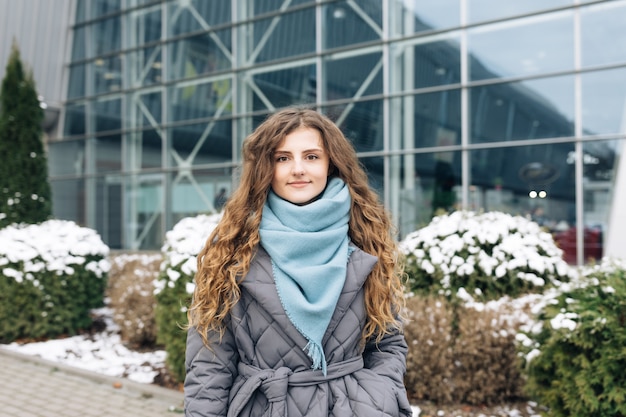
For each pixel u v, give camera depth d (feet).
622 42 31.78
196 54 49.83
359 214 5.97
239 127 46.73
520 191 34.81
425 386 13.58
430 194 38.17
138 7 53.78
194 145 49.65
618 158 31.65
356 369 5.39
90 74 57.31
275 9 45.14
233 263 5.32
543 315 11.58
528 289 15.08
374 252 5.88
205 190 48.78
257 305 5.24
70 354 19.35
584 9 32.99
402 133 39.27
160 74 52.16
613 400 9.77
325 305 5.02
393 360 5.70
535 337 11.53
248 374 5.18
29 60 55.67
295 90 43.70
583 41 33.01
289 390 5.08
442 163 37.73
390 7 39.78
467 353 13.25
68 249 21.50
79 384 16.19
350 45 41.37
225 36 47.80
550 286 14.99
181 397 14.66
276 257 5.19
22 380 16.48
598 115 32.42
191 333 5.35
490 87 36.09
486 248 15.47
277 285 5.14
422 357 13.46
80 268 21.97
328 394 5.14
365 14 40.81
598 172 32.27
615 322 9.79
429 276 15.55
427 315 13.76
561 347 10.48
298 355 5.13
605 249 31.76
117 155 55.21
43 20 56.54
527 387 11.63
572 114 33.19
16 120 25.26
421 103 38.60
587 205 32.58
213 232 5.60
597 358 10.01
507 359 13.38
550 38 34.06
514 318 13.47
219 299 5.22
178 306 15.47
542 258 15.10
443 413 12.96
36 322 21.04
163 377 16.52
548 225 33.81
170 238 17.17
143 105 53.36
